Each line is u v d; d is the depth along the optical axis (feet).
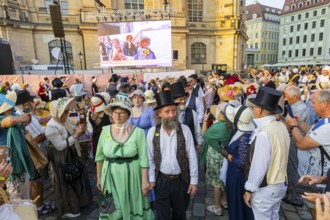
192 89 19.16
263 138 7.04
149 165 8.13
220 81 24.20
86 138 13.12
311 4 199.41
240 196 8.41
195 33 88.33
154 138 7.98
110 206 7.82
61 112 9.88
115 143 7.82
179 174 7.93
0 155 5.96
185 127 8.10
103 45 56.80
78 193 11.02
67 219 10.80
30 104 11.48
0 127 8.64
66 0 75.51
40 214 11.14
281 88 15.83
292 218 10.77
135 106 12.43
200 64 90.84
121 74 48.44
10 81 41.01
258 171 7.05
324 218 3.47
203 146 11.21
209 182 10.94
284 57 229.04
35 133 10.25
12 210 4.66
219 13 89.97
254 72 33.58
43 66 62.34
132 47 55.57
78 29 75.36
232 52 89.15
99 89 47.26
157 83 32.45
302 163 8.45
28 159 9.30
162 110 7.82
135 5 79.77
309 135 7.62
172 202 8.18
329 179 5.20
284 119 10.11
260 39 243.81
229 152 8.66
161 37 54.34
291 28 219.41
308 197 3.88
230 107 8.91
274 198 7.25
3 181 4.89
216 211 11.00
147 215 8.28
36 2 73.05
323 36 192.54
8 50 46.91
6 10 64.95
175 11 77.10
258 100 7.18
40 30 73.00
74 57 76.33
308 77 33.42
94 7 74.33
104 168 7.99
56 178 10.57
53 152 10.50
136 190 7.95
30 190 10.99
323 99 7.29
